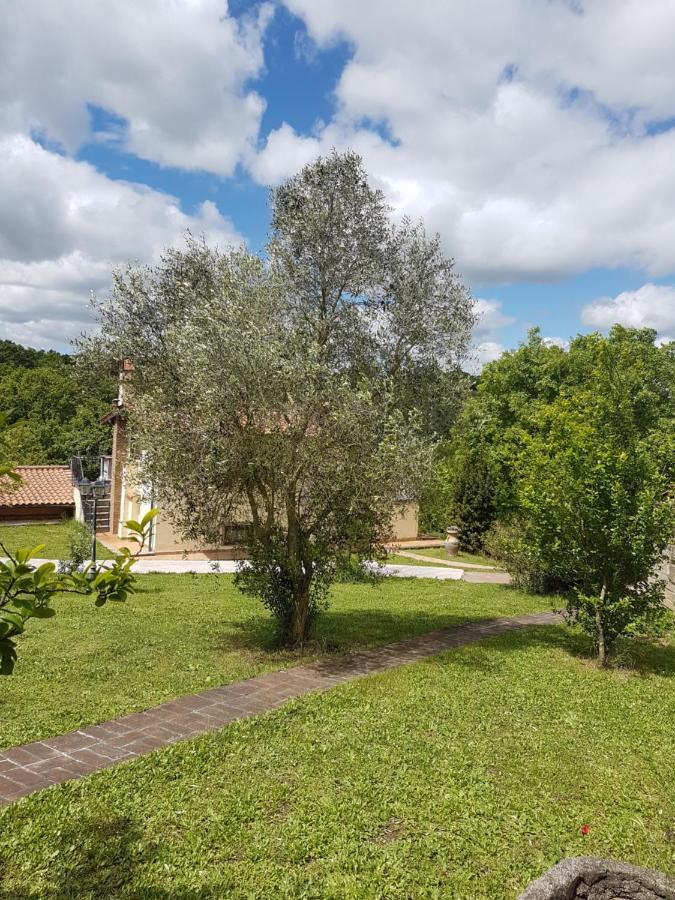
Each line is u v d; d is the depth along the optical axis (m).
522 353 30.66
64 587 2.37
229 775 5.18
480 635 10.72
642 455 9.05
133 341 10.09
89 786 4.91
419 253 11.49
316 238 10.76
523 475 11.90
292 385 8.24
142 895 3.68
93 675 7.89
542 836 4.42
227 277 8.63
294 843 4.21
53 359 53.50
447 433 12.57
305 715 6.59
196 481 8.29
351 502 8.42
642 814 4.79
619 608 8.73
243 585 9.75
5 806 4.60
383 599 14.57
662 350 28.53
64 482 28.73
